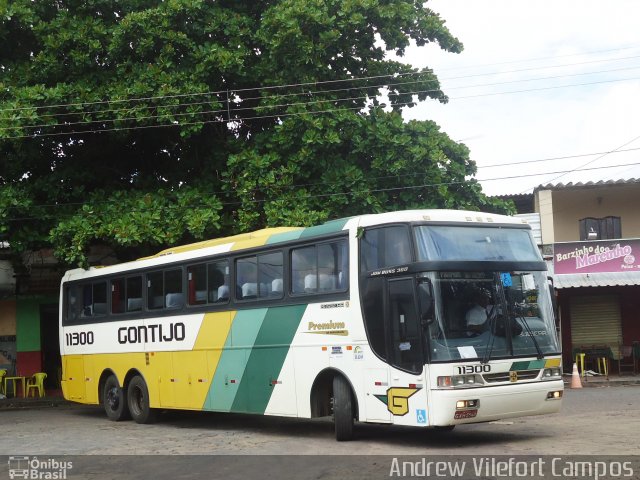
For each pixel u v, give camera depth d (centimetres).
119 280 1780
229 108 2061
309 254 1298
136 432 1541
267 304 1369
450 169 1964
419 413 1093
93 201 2042
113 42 1952
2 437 1530
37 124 1923
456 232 1162
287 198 1898
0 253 2492
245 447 1238
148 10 1956
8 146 2028
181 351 1567
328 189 1902
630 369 2750
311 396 1272
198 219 1898
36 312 2608
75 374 1933
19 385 2569
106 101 1947
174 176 2164
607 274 2597
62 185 2119
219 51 1950
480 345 1113
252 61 2041
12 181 2083
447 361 1083
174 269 1608
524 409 1134
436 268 1115
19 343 2597
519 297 1170
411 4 2091
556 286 2566
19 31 2080
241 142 2023
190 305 1554
